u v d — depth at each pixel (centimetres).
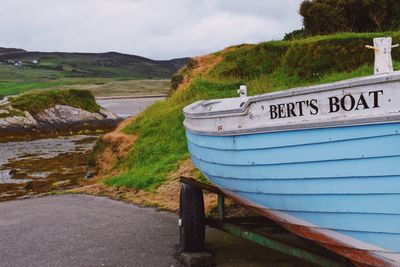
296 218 557
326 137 479
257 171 561
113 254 766
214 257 713
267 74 1997
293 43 1947
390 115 431
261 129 534
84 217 1027
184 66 2656
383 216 468
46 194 1539
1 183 2064
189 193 698
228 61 2255
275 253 716
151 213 1021
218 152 621
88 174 1878
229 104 838
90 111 5603
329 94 474
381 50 507
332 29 2077
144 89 16250
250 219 710
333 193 493
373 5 1947
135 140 1856
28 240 876
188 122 747
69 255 776
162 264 706
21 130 4719
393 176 447
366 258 506
